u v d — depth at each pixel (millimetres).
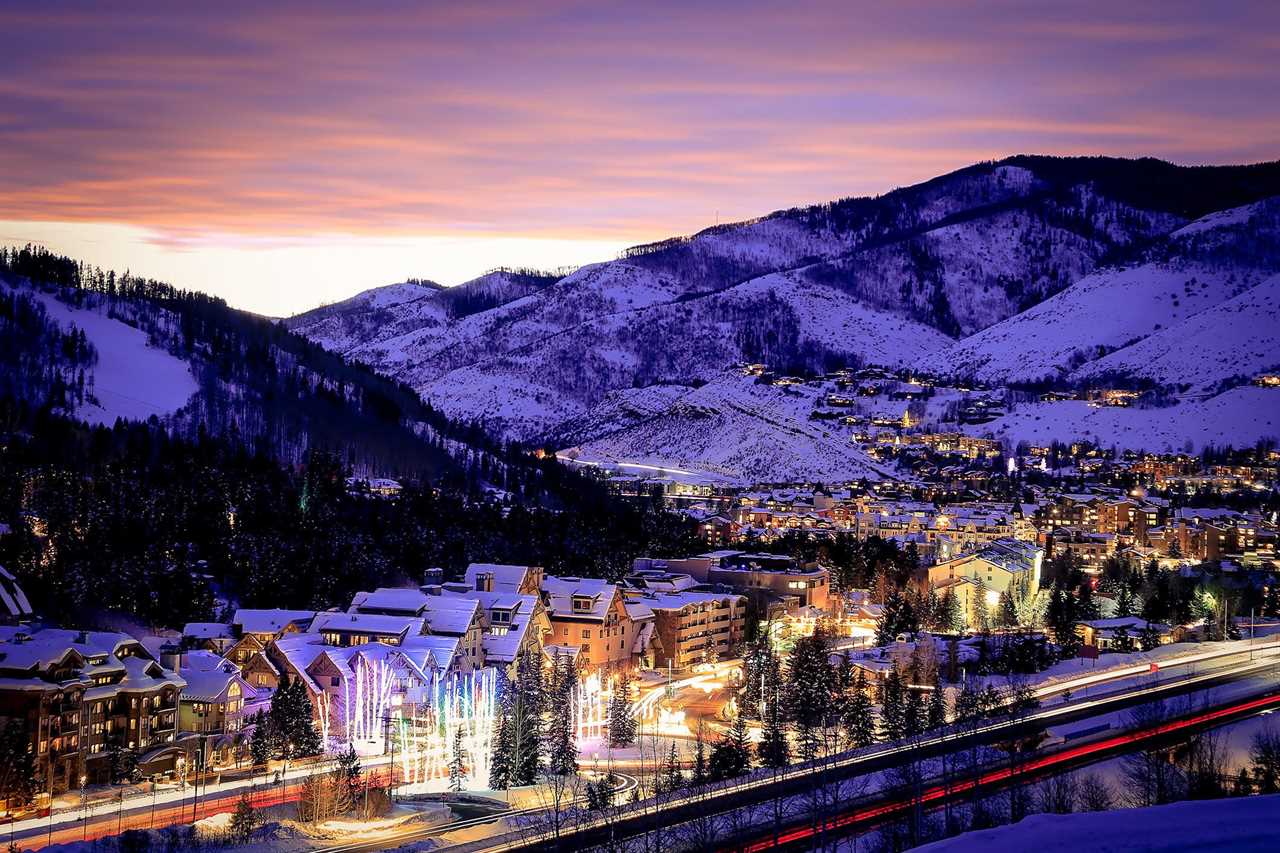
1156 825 106250
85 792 185625
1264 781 175875
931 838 155875
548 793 188500
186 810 176125
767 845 157375
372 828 168875
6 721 182500
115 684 199125
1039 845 104000
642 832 164000
